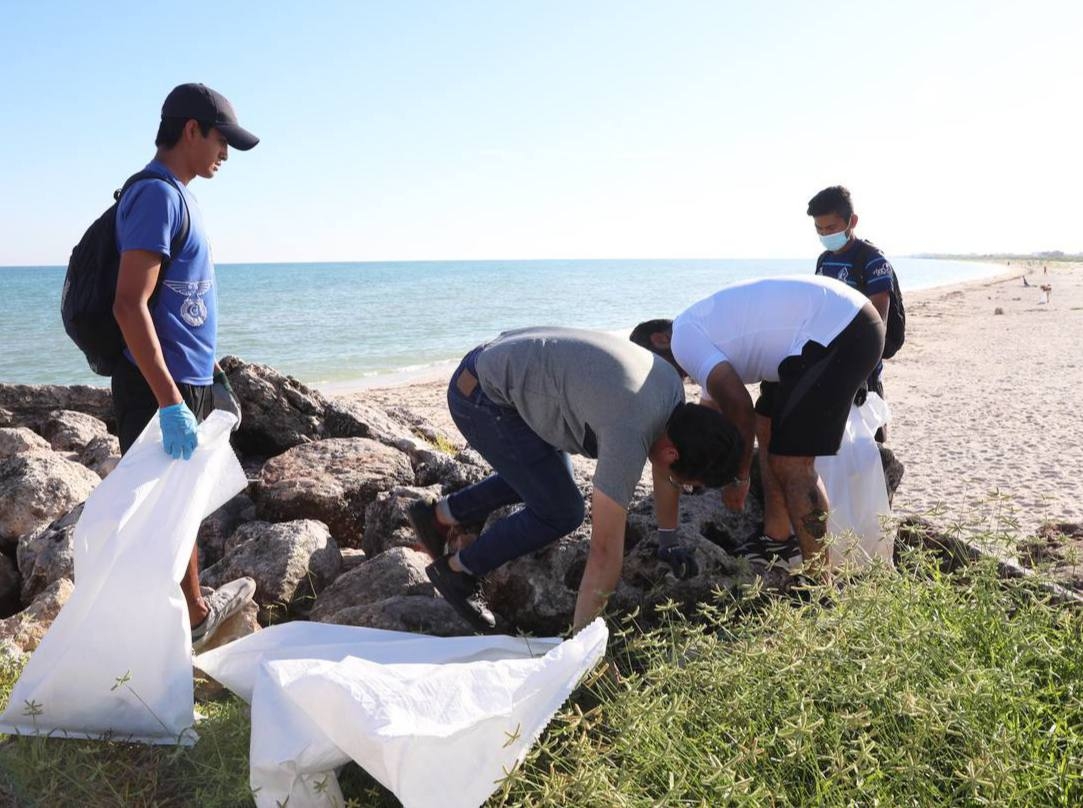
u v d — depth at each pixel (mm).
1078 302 43938
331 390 19672
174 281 3264
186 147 3305
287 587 4137
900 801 2180
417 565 4043
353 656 2805
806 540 3684
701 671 2520
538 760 2582
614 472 2889
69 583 3943
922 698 2199
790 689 2393
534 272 189000
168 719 2816
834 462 4059
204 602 3500
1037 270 124875
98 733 2820
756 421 3977
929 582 3004
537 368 3043
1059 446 9086
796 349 3564
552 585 3711
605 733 2691
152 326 3125
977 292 60188
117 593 2826
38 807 2461
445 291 86250
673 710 2299
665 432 3057
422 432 7996
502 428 3219
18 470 5078
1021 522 5938
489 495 3711
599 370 2980
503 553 3377
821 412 3576
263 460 6383
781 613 2660
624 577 3729
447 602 3727
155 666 2828
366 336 36875
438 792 2238
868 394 4402
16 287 113812
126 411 3334
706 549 3721
